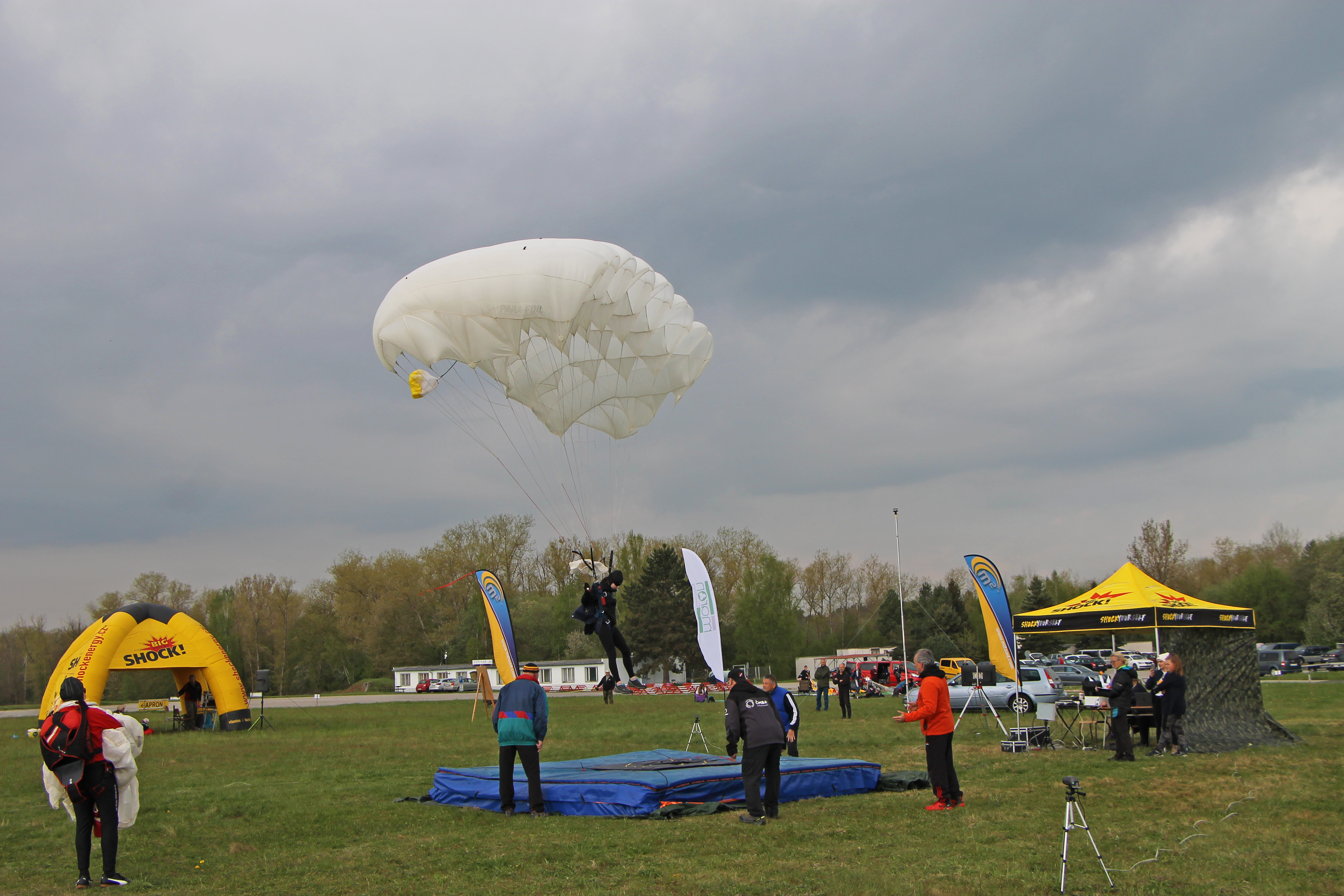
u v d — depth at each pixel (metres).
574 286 13.99
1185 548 64.19
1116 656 15.38
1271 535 88.44
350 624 84.50
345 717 33.72
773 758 9.98
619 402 18.03
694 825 9.66
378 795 12.60
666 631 66.81
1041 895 6.85
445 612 84.06
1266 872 7.36
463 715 33.91
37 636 82.81
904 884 7.13
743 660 69.69
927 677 10.59
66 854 9.24
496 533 83.38
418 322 14.88
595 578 16.45
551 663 67.69
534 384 16.94
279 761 17.86
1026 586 87.19
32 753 21.31
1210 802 10.70
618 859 8.20
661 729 23.69
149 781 15.20
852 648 77.81
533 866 8.00
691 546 76.94
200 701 28.03
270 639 85.56
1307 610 67.56
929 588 76.19
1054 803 10.78
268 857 8.83
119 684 79.06
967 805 10.70
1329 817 9.62
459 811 11.02
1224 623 17.19
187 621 26.30
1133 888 6.98
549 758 17.56
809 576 85.81
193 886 7.78
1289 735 17.16
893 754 16.59
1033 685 26.47
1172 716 15.49
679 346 16.84
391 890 7.40
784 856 8.23
